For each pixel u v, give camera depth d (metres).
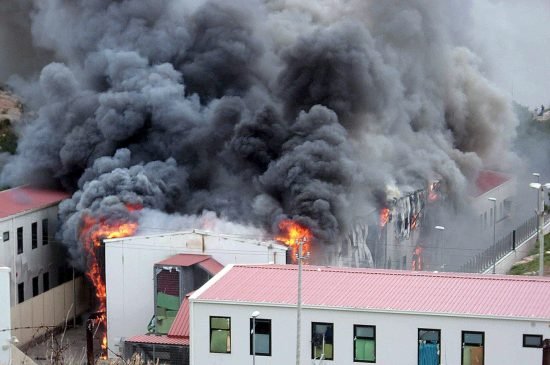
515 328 45.66
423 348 46.56
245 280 51.81
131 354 58.09
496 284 50.97
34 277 79.06
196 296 49.09
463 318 46.03
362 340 47.16
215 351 48.78
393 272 53.66
